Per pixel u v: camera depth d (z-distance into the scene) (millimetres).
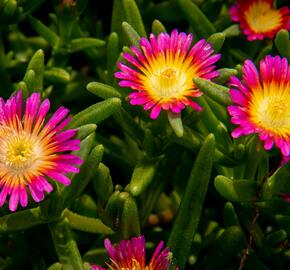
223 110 414
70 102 464
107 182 379
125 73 377
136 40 396
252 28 445
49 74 444
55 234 385
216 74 375
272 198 390
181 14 470
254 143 385
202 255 427
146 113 397
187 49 386
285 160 385
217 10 463
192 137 396
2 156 367
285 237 401
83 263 386
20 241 409
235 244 395
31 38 480
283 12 449
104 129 462
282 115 369
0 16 433
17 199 354
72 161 356
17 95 373
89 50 462
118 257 366
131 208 371
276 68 377
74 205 419
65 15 436
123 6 427
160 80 375
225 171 413
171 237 381
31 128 370
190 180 375
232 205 401
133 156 439
